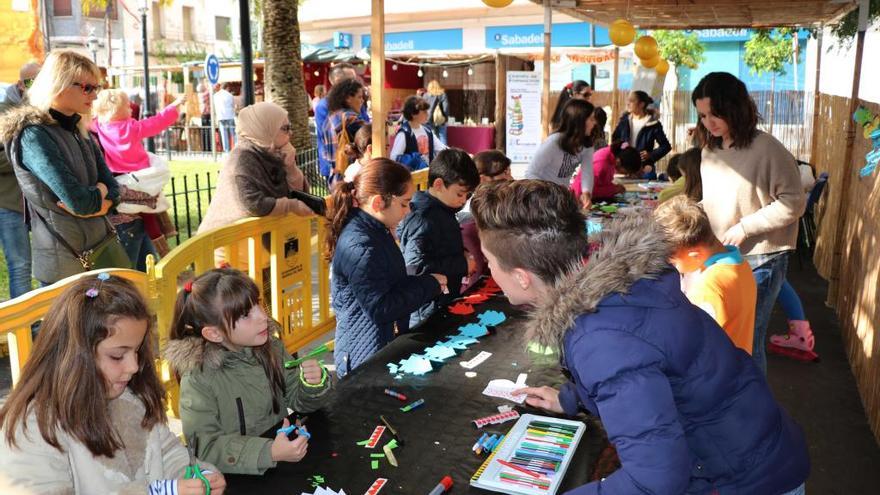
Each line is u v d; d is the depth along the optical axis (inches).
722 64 1054.4
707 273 108.0
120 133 201.2
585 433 79.3
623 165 315.6
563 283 57.1
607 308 55.4
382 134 184.1
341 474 71.5
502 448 74.9
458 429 80.4
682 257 108.7
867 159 201.2
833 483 136.8
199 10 1341.0
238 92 761.0
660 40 881.5
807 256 315.6
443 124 589.0
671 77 921.5
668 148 351.3
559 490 68.7
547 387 87.7
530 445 75.5
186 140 764.0
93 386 63.8
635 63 569.3
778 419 64.6
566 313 55.6
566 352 57.2
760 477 61.8
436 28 944.3
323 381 84.3
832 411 167.2
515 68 620.4
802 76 999.0
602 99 606.5
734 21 377.7
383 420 81.6
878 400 152.6
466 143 610.9
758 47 864.9
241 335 82.4
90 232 151.7
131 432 70.4
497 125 596.1
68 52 140.1
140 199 201.3
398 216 120.0
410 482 70.0
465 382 92.5
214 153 669.9
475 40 923.4
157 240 221.3
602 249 57.3
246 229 155.9
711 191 149.3
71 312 63.4
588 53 581.6
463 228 160.2
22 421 62.9
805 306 245.3
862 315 182.7
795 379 184.9
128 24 1178.6
